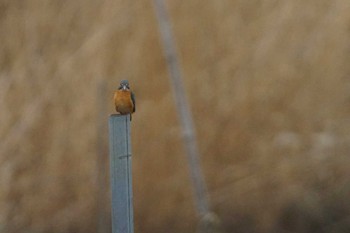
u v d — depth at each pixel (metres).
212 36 14.30
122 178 6.33
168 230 13.19
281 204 13.32
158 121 13.71
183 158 13.45
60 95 14.30
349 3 14.34
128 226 6.35
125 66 14.22
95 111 13.99
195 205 13.09
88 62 14.40
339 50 14.14
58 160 13.91
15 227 13.61
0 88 14.49
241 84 13.99
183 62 14.14
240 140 13.67
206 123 13.77
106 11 14.68
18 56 14.75
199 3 14.49
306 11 14.37
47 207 13.69
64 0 14.94
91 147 13.88
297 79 14.02
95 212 13.51
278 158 13.55
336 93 13.94
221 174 13.50
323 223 13.19
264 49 14.22
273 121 13.78
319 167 13.47
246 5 14.49
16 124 14.27
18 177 13.88
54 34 14.78
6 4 15.11
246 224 13.27
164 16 13.69
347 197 13.24
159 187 13.41
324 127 13.70
